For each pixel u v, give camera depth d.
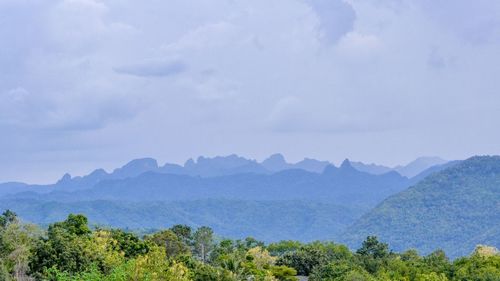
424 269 109.12
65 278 67.31
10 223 85.38
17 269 73.56
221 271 82.25
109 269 72.94
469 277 101.06
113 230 97.25
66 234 80.44
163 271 62.53
